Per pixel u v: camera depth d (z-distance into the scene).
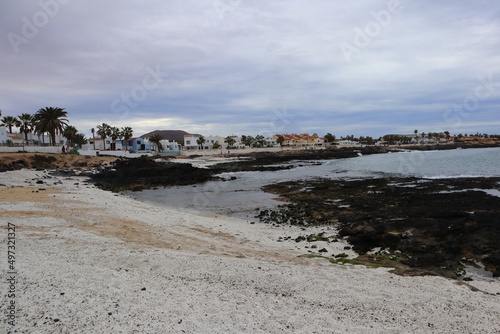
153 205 26.53
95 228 14.62
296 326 6.81
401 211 20.38
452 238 13.79
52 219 15.55
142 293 7.87
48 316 6.50
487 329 7.01
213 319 6.88
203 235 15.24
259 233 16.75
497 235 13.74
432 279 10.06
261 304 7.78
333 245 14.59
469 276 10.96
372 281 9.65
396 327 6.96
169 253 11.22
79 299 7.29
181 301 7.62
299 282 9.24
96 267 9.37
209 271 9.72
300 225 19.27
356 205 23.83
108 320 6.52
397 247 13.73
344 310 7.68
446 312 7.73
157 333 6.19
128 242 12.55
